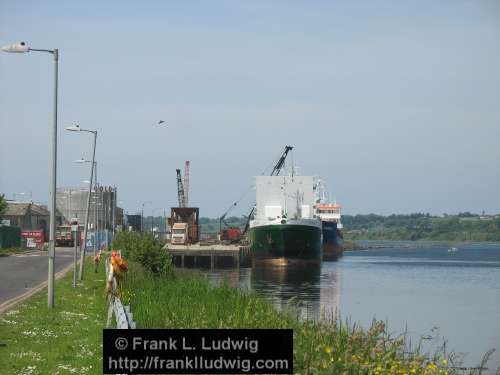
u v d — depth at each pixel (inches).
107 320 964.6
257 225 3878.0
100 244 3531.0
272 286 2674.7
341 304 2027.6
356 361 565.0
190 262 4217.5
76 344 804.0
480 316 1796.3
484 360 768.9
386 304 2064.5
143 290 1189.7
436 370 582.9
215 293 1113.4
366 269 4037.9
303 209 4197.8
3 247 3678.6
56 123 1218.6
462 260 5383.9
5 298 1307.8
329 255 5639.8
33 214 5359.3
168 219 5349.4
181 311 855.7
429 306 2032.5
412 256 6264.8
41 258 2979.8
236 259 4001.0
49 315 1056.8
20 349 764.6
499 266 4480.8
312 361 570.6
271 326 734.5
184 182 7101.4
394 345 686.5
